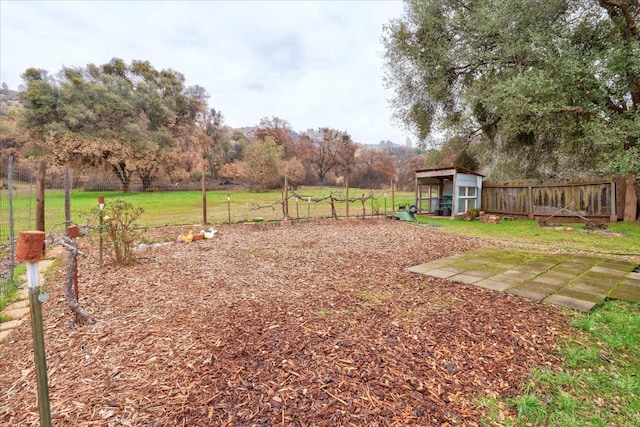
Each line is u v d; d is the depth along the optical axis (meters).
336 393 1.69
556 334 2.35
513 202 10.54
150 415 1.54
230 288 3.45
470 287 3.46
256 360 2.00
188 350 2.14
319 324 2.52
